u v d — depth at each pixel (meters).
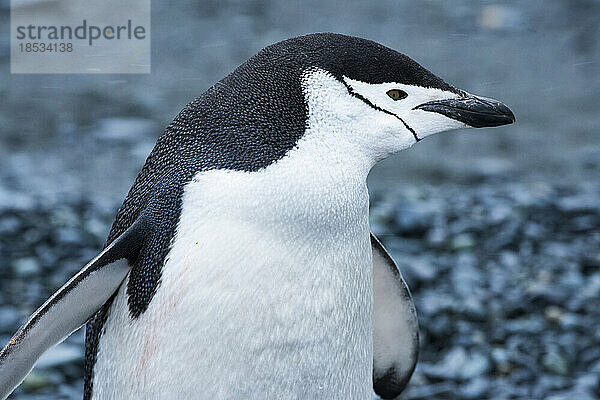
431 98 7.52
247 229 7.06
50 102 27.27
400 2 36.44
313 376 7.41
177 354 7.20
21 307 15.12
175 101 27.59
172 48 31.78
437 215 19.00
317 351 7.35
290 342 7.24
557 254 17.25
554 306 15.34
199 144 7.35
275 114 7.25
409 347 9.20
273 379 7.30
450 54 31.14
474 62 30.55
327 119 7.25
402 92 7.43
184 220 7.16
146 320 7.27
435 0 36.44
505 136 25.20
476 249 17.64
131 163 23.22
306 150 7.18
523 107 27.22
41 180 21.78
